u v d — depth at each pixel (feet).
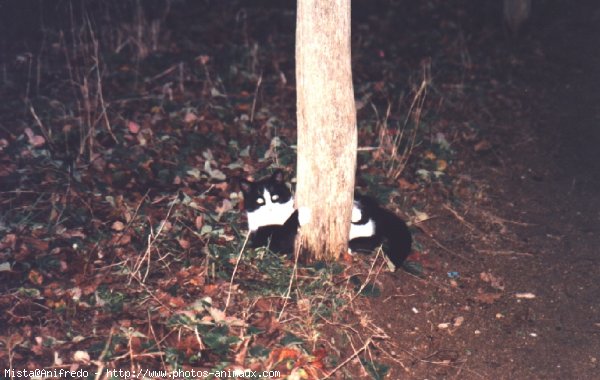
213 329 9.48
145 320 9.65
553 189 12.00
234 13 15.42
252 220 10.41
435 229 11.20
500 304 10.33
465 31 15.31
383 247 10.57
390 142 12.11
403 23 15.55
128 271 10.05
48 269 10.02
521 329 10.07
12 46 13.71
